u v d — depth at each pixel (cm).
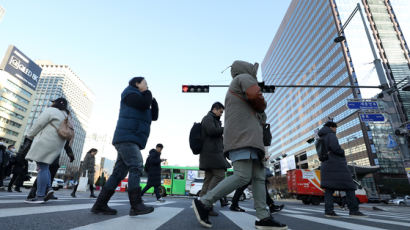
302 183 1365
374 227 230
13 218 149
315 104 6956
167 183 1677
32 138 316
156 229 150
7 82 7281
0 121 7031
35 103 10669
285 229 182
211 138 340
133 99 237
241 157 185
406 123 1088
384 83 1066
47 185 308
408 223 304
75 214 199
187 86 931
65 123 319
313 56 7219
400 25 6575
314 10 7256
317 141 404
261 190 198
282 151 9288
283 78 9444
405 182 4712
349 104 1122
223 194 184
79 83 12744
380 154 5003
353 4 6506
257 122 200
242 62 230
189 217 236
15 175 679
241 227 188
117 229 139
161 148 632
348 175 370
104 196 222
